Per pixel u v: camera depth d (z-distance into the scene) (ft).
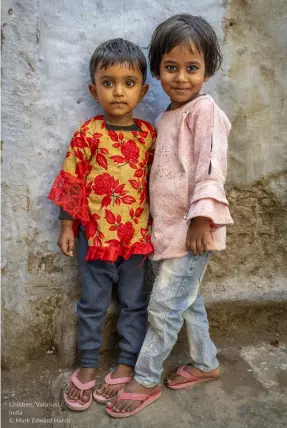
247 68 6.28
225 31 6.12
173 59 5.18
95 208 5.63
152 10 5.90
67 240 5.76
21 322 6.35
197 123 5.24
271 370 6.37
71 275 6.41
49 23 5.66
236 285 6.87
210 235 5.30
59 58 5.77
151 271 6.26
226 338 6.90
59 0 5.64
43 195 6.10
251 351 6.75
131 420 5.54
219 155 5.11
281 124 6.51
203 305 6.13
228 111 6.36
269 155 6.59
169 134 5.50
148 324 6.47
